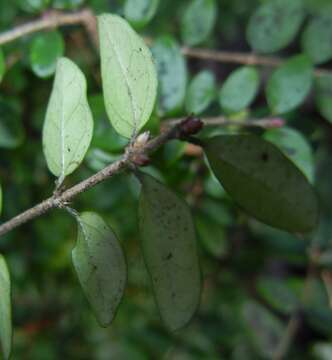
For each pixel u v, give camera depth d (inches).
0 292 4.0
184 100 6.5
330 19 6.9
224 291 9.5
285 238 8.4
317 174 8.6
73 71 4.0
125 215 8.9
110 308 4.0
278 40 6.8
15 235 8.9
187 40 7.0
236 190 4.0
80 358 9.8
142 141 3.8
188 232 3.9
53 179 8.7
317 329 8.5
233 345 9.3
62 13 6.7
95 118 5.8
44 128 4.1
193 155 6.8
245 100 6.4
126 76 3.8
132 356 9.2
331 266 8.3
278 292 8.3
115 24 3.8
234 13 12.8
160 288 3.9
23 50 7.5
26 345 9.8
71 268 9.6
